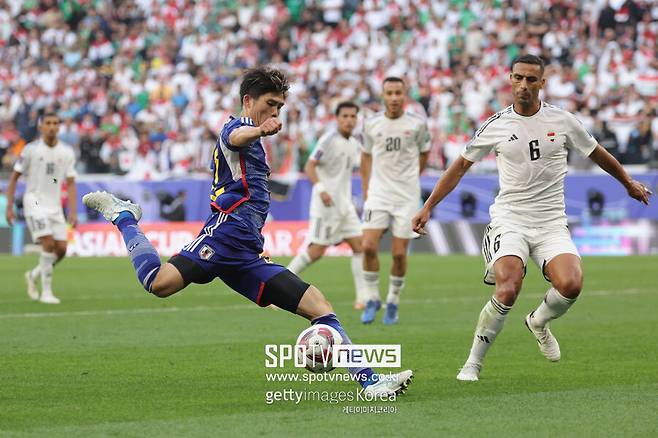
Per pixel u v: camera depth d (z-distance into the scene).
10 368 29.86
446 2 111.44
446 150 93.19
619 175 28.92
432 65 105.94
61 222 50.78
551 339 29.45
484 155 28.47
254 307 48.09
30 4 124.12
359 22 111.88
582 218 83.62
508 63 103.56
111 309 47.12
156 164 97.88
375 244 42.38
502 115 28.27
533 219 28.17
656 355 32.78
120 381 27.61
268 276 23.97
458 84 101.00
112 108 108.88
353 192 81.12
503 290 27.17
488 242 28.56
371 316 42.34
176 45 116.50
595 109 95.44
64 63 118.12
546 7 108.56
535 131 27.94
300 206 84.75
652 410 23.55
